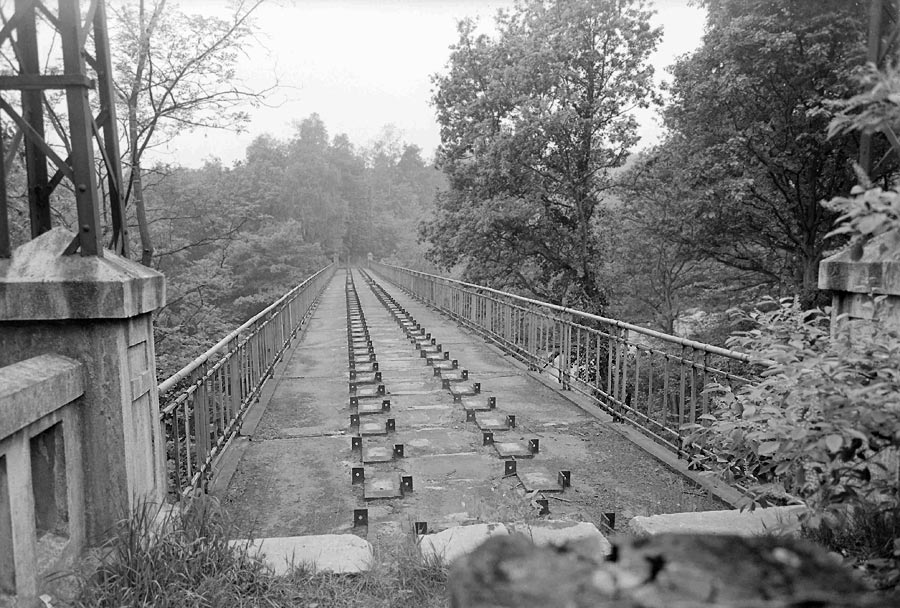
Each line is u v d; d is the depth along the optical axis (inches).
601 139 655.8
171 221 491.5
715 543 30.0
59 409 102.0
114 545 105.3
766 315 104.7
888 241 78.3
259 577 109.6
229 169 1135.0
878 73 65.6
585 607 24.7
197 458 166.7
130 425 113.3
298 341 466.3
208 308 483.5
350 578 114.0
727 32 421.4
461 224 707.4
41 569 94.6
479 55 690.2
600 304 670.5
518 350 376.5
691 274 659.4
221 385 200.5
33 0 108.5
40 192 122.6
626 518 150.4
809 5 393.7
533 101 602.9
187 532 110.2
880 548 91.5
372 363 361.7
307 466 190.2
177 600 97.1
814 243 476.4
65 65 106.6
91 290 105.0
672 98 536.1
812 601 24.7
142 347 122.3
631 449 203.2
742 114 466.9
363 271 2150.6
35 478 103.0
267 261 1227.9
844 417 77.9
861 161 121.3
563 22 609.3
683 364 187.3
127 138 356.5
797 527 87.8
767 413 91.6
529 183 653.9
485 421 238.2
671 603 24.6
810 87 412.2
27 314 104.7
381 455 197.0
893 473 88.4
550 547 31.4
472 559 30.8
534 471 181.6
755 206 483.8
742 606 24.1
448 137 747.4
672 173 557.3
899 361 80.4
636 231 617.9
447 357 372.5
